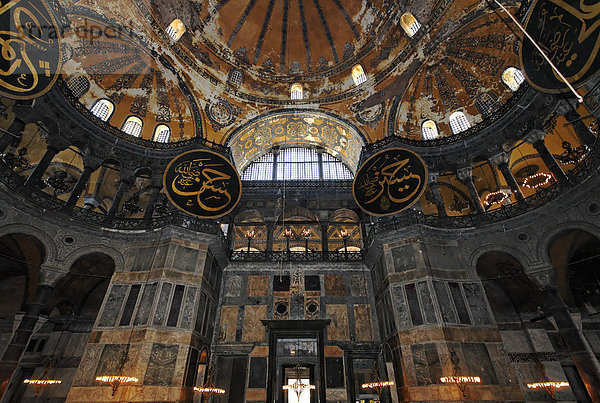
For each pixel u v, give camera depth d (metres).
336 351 14.95
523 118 13.98
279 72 21.39
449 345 11.23
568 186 11.55
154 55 17.11
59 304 16.16
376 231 14.84
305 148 22.86
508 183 14.16
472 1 15.17
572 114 11.76
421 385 11.11
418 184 13.98
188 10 18.42
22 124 12.65
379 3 19.09
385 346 14.42
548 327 14.91
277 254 17.84
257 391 14.02
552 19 10.28
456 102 17.53
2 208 11.66
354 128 19.16
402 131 18.11
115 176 18.73
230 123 19.41
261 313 16.08
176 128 18.39
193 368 12.66
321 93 20.66
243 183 20.72
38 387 14.92
